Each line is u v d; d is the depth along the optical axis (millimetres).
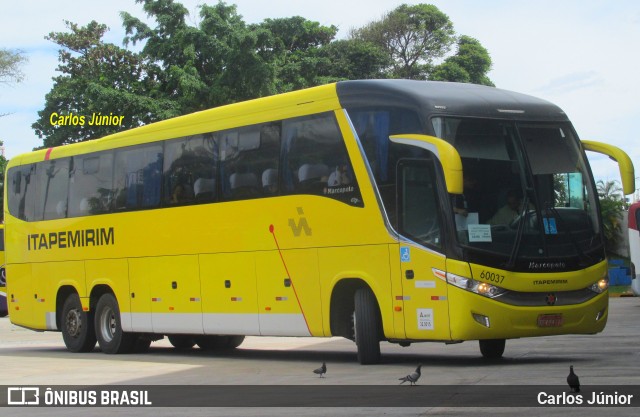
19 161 22078
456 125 13344
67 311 20500
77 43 55406
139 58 50406
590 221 13867
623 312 29547
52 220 20922
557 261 13359
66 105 53031
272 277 15680
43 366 16828
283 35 59500
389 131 13797
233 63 45625
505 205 13289
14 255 21953
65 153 20781
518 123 13766
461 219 13016
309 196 14961
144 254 18484
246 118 16312
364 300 14250
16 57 59156
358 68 66562
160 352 19938
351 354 17531
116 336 19312
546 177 13656
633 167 14094
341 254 14445
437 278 13109
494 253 13016
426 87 13922
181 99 46094
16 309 21891
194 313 17328
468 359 15070
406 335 13547
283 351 19203
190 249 17391
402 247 13547
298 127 15258
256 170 16016
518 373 12336
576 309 13445
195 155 17391
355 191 14227
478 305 12867
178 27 47938
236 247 16375
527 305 13133
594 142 14492
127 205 18969
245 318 16234
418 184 13391
